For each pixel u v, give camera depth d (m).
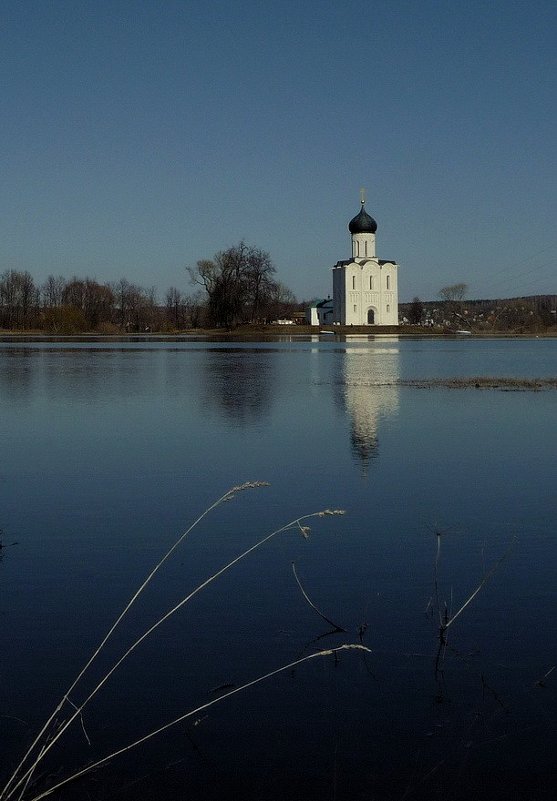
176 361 57.19
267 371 46.56
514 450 18.48
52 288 158.38
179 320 164.88
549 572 9.83
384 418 24.52
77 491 14.31
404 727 6.36
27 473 15.94
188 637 7.99
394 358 62.56
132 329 162.50
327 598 9.02
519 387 35.22
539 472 15.86
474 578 9.64
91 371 46.19
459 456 17.64
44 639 7.95
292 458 17.47
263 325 135.62
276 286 127.81
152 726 6.41
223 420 24.05
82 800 5.54
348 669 7.30
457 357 64.06
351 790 5.61
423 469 16.19
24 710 6.65
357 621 8.36
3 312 153.25
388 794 5.57
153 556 10.55
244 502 13.43
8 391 33.50
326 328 142.38
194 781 5.71
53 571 9.95
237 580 9.62
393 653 7.61
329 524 12.04
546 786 5.63
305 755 6.02
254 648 7.74
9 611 8.66
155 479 15.30
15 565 10.18
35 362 55.44
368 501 13.48
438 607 8.72
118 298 163.75
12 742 6.21
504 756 5.97
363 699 6.77
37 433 21.41
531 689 6.91
